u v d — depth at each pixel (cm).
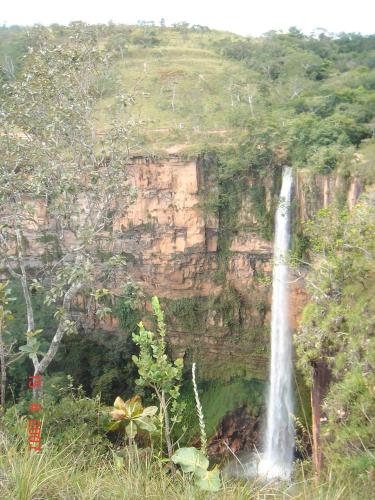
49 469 537
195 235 3281
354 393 1103
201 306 3434
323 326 1484
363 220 1562
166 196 3234
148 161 3158
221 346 3444
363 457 750
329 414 1166
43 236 2930
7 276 2931
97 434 1200
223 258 3353
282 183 3127
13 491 477
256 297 3350
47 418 1163
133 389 3200
